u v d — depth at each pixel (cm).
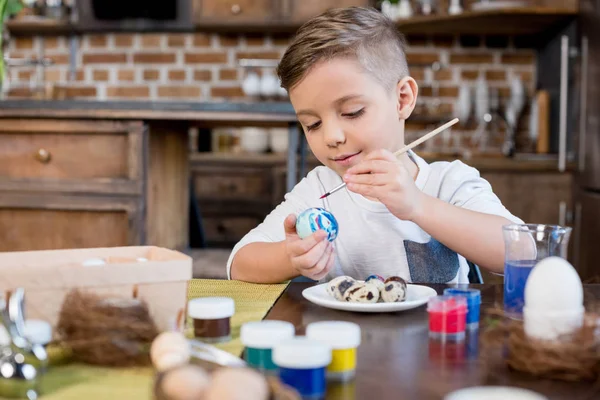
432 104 410
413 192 102
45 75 434
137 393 58
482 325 78
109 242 206
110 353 64
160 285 70
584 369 59
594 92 298
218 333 72
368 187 101
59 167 206
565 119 324
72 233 208
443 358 65
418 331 75
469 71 410
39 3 420
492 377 60
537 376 60
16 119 205
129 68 431
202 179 384
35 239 210
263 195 382
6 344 61
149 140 206
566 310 66
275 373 62
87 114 201
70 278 67
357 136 109
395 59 117
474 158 352
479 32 396
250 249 113
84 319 65
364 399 55
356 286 87
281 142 400
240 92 426
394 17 379
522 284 78
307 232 100
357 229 129
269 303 91
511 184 341
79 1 415
